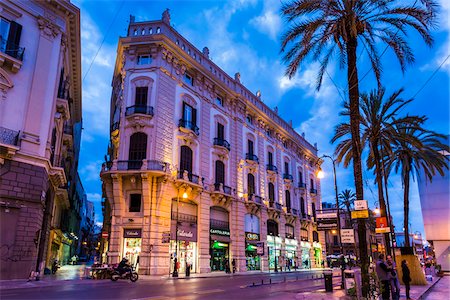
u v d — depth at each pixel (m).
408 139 22.58
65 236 45.38
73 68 30.95
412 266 22.27
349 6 13.79
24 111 21.08
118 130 31.39
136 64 31.86
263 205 41.75
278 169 48.22
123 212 28.16
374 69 15.17
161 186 28.47
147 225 27.42
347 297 11.93
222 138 37.81
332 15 14.39
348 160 25.02
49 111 22.53
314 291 15.89
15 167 20.12
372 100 22.59
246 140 41.97
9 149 19.52
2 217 19.22
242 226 37.38
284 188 49.09
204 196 33.09
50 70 22.97
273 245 43.16
